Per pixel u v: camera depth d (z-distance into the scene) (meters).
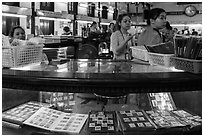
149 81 1.30
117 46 3.18
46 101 1.86
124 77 1.35
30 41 1.83
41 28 10.41
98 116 1.62
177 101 1.79
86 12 12.07
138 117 1.61
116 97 1.71
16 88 1.40
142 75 1.42
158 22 2.85
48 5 9.46
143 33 2.99
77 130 1.47
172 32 3.52
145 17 3.05
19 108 1.77
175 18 16.28
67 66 1.95
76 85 1.31
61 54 3.58
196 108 1.69
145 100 1.78
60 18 8.15
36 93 1.89
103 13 12.96
